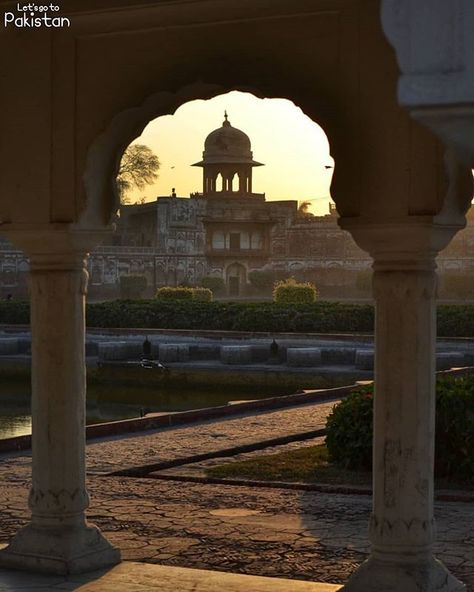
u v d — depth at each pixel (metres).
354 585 4.97
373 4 4.83
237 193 69.88
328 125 4.93
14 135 5.66
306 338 30.14
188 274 67.12
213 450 11.28
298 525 7.48
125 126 5.60
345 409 9.95
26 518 7.68
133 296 62.31
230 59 5.15
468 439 9.08
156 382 26.64
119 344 29.81
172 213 67.06
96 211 5.60
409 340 4.96
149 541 6.94
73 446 5.77
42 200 5.60
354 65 4.88
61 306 5.74
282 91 5.04
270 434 12.57
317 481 9.30
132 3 5.28
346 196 4.91
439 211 4.77
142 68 5.37
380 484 5.00
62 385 5.75
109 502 8.42
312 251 68.50
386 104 4.81
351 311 32.19
